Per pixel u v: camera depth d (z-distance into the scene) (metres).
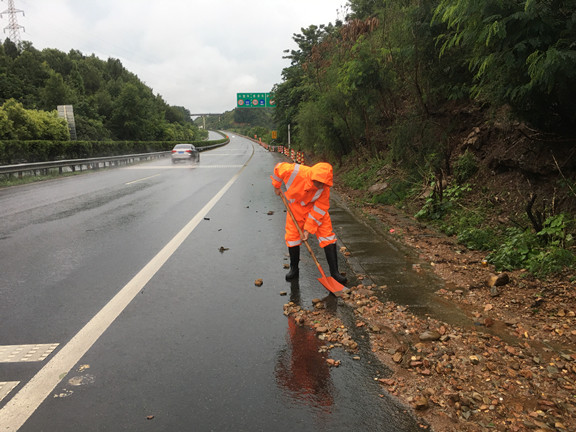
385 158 11.88
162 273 4.62
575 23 3.85
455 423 2.11
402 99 11.16
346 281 4.24
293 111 38.94
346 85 11.25
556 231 4.41
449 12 4.56
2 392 2.41
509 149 6.40
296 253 4.40
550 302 3.50
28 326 3.30
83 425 2.12
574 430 2.04
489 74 5.04
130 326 3.29
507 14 4.16
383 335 3.11
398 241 5.89
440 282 4.21
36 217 8.25
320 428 2.09
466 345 2.91
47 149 27.16
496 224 5.79
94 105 61.66
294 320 3.39
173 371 2.63
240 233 6.59
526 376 2.50
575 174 5.14
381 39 10.00
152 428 2.09
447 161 7.89
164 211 8.70
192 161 27.14
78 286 4.23
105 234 6.63
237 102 61.44
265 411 2.23
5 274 4.65
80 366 2.70
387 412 2.21
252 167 22.30
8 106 35.09
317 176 3.92
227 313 3.54
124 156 26.69
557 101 4.73
